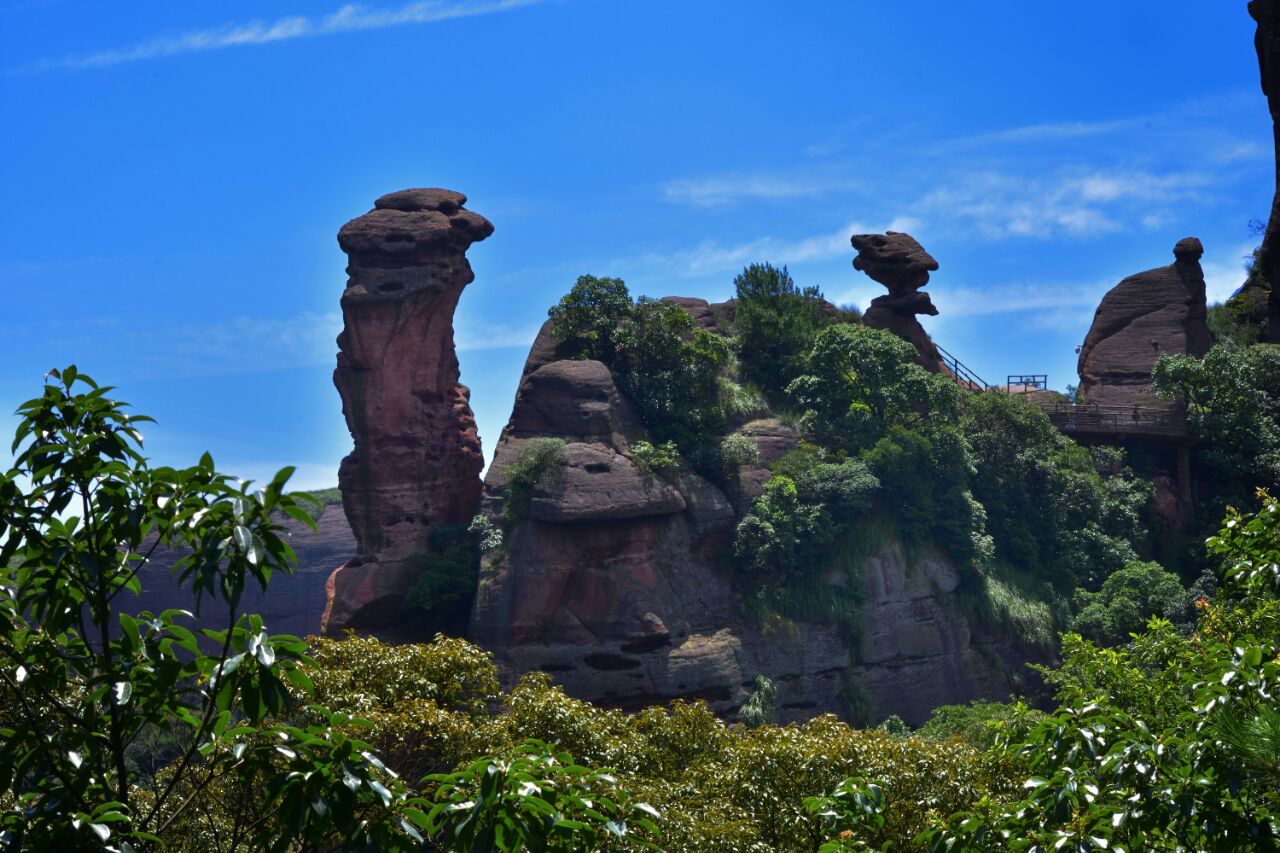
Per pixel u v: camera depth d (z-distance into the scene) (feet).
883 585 224.33
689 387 245.04
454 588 229.45
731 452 235.20
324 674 110.63
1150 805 49.57
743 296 271.08
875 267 282.36
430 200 250.37
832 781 104.01
